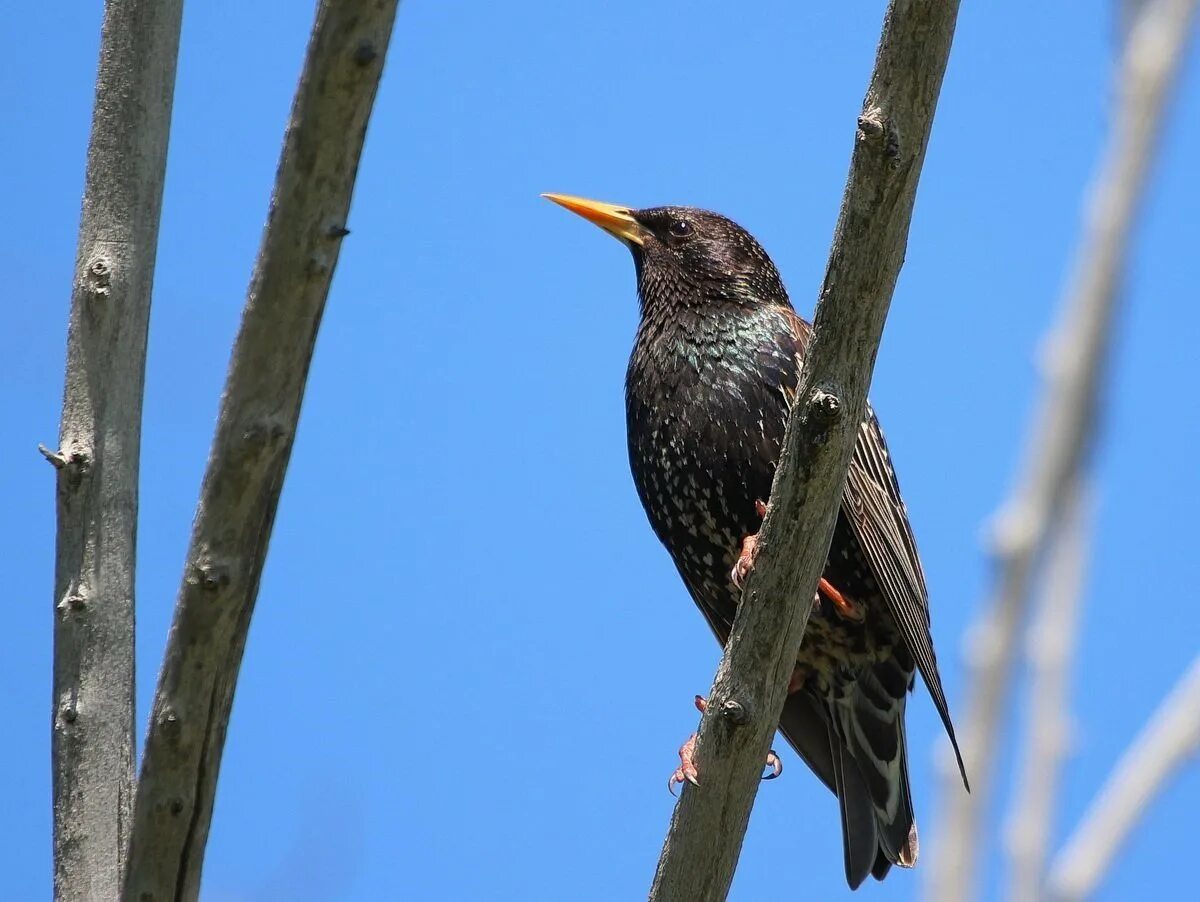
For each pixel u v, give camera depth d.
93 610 6.89
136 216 7.15
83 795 6.75
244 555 6.23
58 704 6.86
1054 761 7.10
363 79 5.77
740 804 7.86
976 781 7.12
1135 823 6.73
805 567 7.59
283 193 5.91
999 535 7.53
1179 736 6.89
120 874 6.70
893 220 6.98
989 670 7.29
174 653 6.29
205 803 6.44
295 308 6.01
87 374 7.04
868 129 6.79
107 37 7.25
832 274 7.16
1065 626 7.37
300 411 6.18
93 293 7.06
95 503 6.96
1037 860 6.82
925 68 6.71
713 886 7.95
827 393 7.26
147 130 7.21
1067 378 7.74
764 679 7.70
